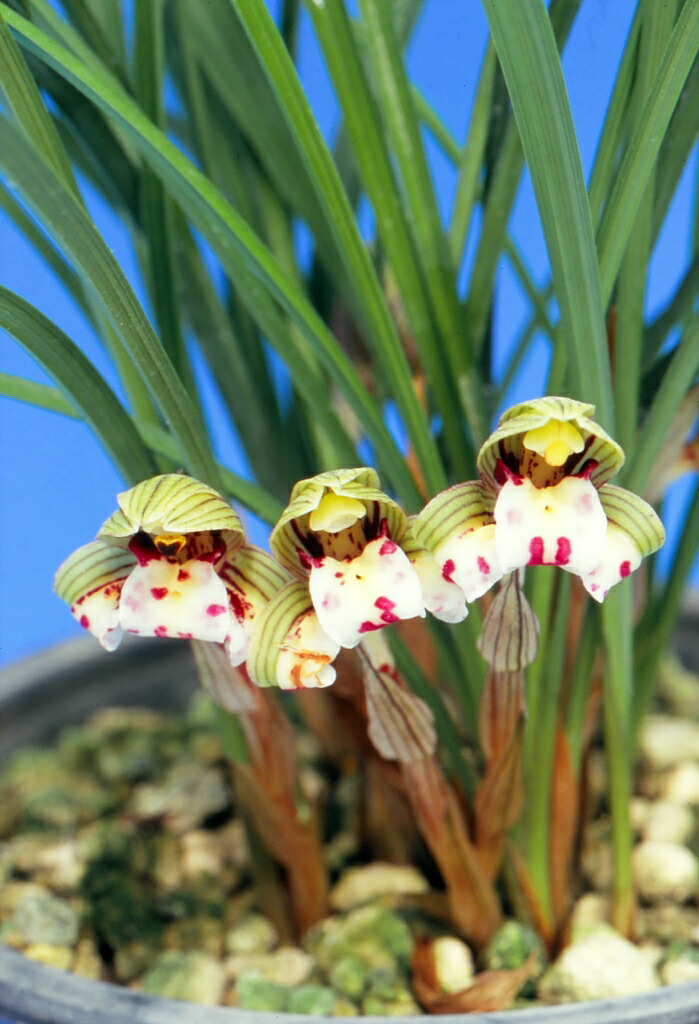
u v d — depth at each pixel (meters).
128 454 0.28
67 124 0.33
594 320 0.26
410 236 0.30
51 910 0.38
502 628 0.28
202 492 0.25
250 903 0.40
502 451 0.25
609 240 0.27
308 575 0.25
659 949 0.37
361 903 0.38
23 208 0.33
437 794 0.32
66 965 0.37
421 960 0.35
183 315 0.38
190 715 0.49
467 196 0.33
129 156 0.32
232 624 0.25
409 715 0.30
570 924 0.36
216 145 0.35
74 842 0.41
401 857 0.40
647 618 0.36
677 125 0.28
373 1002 0.35
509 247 0.35
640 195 0.26
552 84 0.24
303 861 0.36
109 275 0.25
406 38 0.35
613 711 0.33
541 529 0.24
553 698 0.32
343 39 0.27
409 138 0.30
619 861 0.36
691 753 0.44
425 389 0.35
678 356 0.28
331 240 0.33
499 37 0.24
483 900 0.34
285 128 0.32
